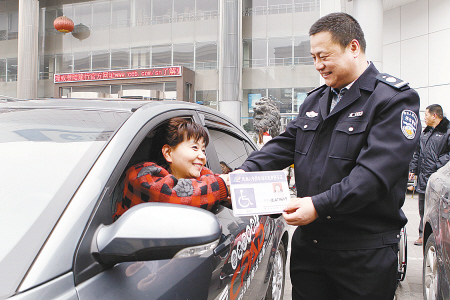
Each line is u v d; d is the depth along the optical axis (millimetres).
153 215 860
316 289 1532
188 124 1346
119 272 913
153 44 17359
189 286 1090
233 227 1519
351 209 1226
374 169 1209
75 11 18391
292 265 1628
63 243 812
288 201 1312
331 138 1414
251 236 1701
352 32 1341
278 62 16188
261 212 1262
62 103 1441
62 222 848
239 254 1506
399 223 1438
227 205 1589
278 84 16188
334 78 1385
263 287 1878
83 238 844
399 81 1347
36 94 18594
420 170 4133
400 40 13297
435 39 12117
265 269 1926
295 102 16062
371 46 9883
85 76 17234
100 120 1220
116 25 17859
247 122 16406
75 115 1270
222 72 15570
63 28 17391
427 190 2588
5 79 19922
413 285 3062
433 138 3982
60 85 17703
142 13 17531
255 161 1607
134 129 1165
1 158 1057
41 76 18859
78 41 18359
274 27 16203
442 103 11906
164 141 1383
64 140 1104
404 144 1253
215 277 1247
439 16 11945
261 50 16344
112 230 848
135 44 17594
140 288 933
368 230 1368
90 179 957
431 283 2348
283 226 2396
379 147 1238
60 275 775
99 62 18078
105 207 930
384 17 13828
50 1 18609
